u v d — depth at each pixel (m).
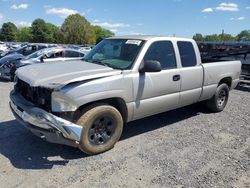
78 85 3.76
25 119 3.82
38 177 3.57
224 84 6.57
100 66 4.49
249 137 5.15
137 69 4.45
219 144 4.79
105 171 3.76
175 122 5.90
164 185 3.48
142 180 3.57
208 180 3.62
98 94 3.94
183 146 4.65
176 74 5.09
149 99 4.70
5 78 10.74
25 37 116.38
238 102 7.99
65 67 4.39
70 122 3.74
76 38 101.38
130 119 4.58
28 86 4.06
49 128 3.66
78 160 4.04
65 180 3.52
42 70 4.24
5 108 6.57
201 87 5.81
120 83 4.20
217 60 7.52
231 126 5.75
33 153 4.21
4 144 4.49
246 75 9.98
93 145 4.12
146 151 4.40
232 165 4.04
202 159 4.20
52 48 11.60
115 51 4.91
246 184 3.56
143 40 4.77
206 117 6.34
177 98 5.24
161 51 4.93
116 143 4.68
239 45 10.54
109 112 4.16
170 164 4.00
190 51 5.54
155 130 5.37
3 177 3.54
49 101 3.74
